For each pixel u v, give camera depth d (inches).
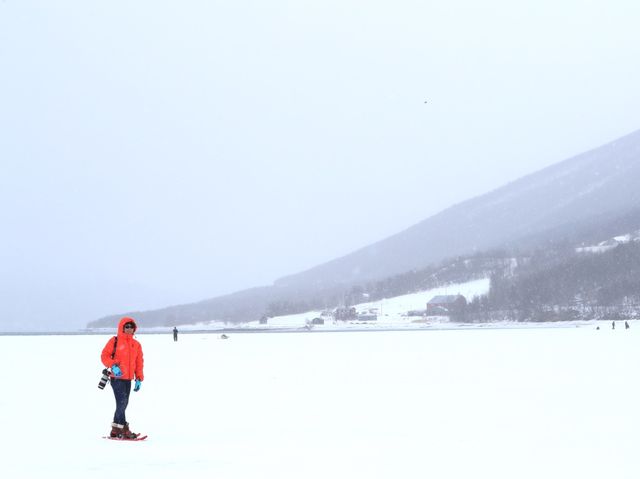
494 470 363.9
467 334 3496.6
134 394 788.6
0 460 406.3
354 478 348.5
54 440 482.9
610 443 439.5
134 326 506.6
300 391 791.7
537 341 2171.5
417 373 1006.4
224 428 533.0
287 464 387.2
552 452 411.8
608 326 5452.8
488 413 580.4
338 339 2972.4
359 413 600.1
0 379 1008.9
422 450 424.2
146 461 401.1
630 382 813.2
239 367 1216.2
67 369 1220.5
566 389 746.2
